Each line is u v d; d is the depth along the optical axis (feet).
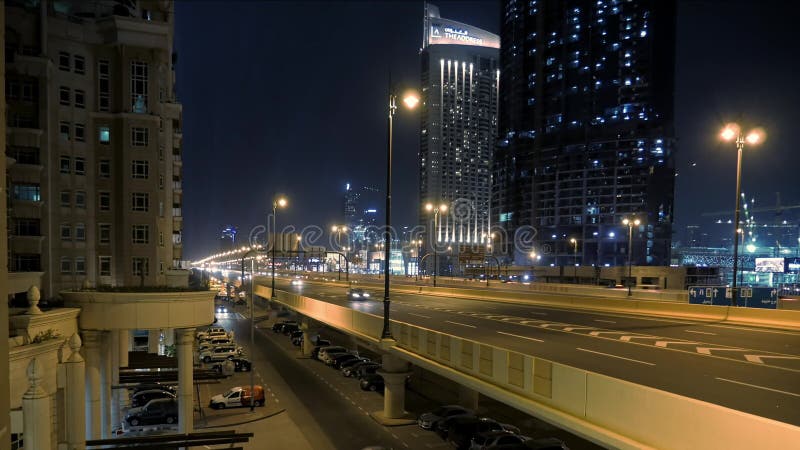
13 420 58.03
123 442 58.03
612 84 482.69
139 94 147.84
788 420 38.29
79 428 58.65
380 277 400.06
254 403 126.41
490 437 92.68
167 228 174.29
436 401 141.49
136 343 168.55
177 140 217.36
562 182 495.82
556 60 512.63
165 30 149.89
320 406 128.06
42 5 134.72
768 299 138.21
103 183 144.05
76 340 59.62
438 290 204.85
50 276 134.10
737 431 30.42
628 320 106.32
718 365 58.90
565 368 44.39
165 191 167.73
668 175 474.08
